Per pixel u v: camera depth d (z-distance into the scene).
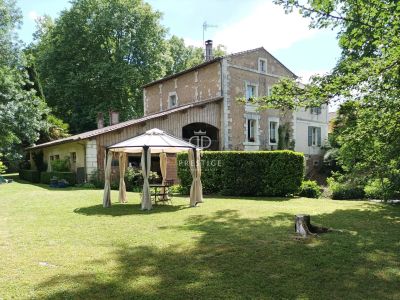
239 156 14.55
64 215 9.55
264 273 4.71
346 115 8.33
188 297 3.98
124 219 8.89
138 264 5.12
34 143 28.70
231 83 23.33
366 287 4.22
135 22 35.84
